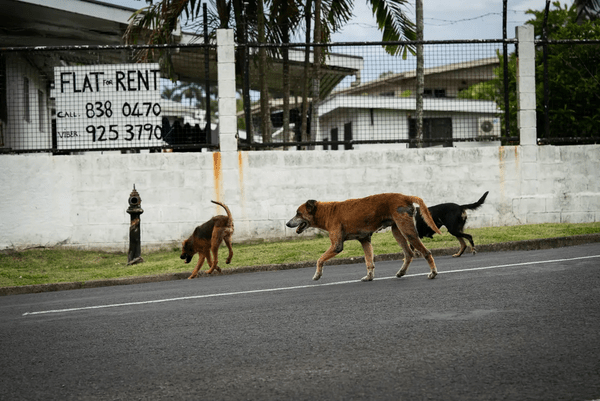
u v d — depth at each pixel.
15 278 9.60
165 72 14.69
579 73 15.89
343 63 15.41
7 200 12.03
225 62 12.45
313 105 14.76
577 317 4.75
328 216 7.84
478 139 12.86
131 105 12.44
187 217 12.38
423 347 4.14
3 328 5.78
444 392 3.28
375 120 14.20
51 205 12.16
